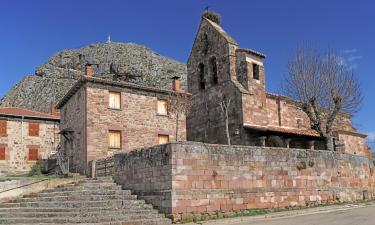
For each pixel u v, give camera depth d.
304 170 24.61
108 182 22.42
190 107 37.31
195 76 39.75
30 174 37.97
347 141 41.91
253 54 36.31
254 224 17.05
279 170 23.11
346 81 34.81
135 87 32.50
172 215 18.11
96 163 26.62
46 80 97.88
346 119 44.66
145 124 32.69
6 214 18.12
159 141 33.28
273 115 38.00
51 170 38.97
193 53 40.50
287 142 34.16
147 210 18.69
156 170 19.44
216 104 36.81
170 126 34.06
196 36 40.41
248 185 21.34
